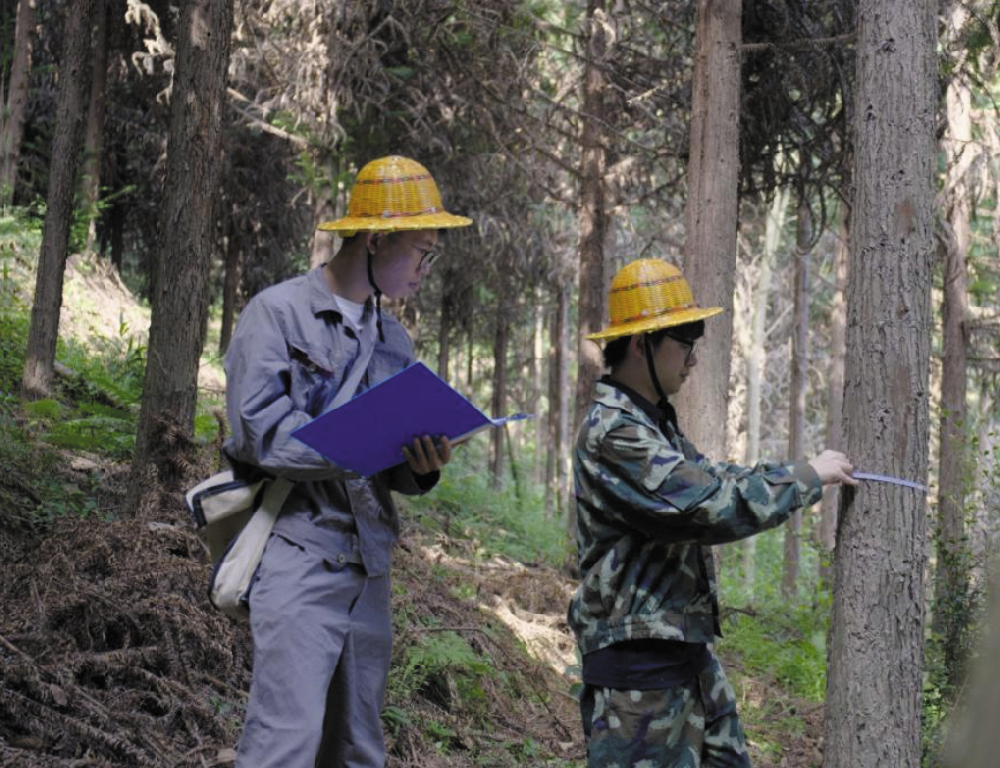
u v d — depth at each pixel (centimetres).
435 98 1175
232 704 441
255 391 285
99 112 1445
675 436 329
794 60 807
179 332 593
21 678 392
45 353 787
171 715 414
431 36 1116
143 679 426
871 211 359
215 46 606
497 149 1240
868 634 349
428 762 480
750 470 312
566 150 1356
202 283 601
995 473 629
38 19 1617
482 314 1902
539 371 3080
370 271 304
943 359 1197
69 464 689
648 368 324
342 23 1105
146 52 1555
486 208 1348
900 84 358
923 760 491
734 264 704
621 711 309
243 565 293
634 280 328
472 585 785
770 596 1134
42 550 475
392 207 302
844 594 356
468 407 280
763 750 635
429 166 1242
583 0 1311
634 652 310
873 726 348
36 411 714
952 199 1146
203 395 1058
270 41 1195
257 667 288
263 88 1293
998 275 1298
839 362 1395
